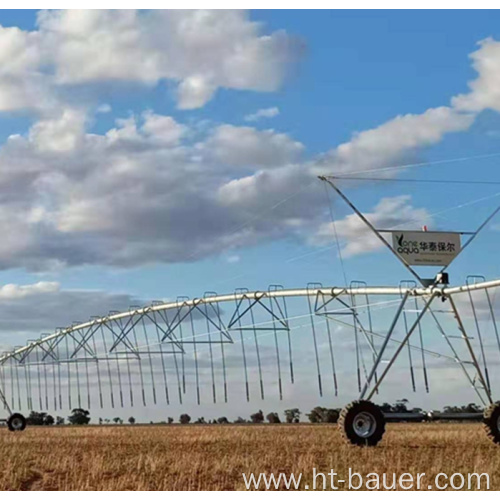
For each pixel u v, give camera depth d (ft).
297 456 113.39
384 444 134.31
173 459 110.32
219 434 188.03
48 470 105.40
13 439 171.73
